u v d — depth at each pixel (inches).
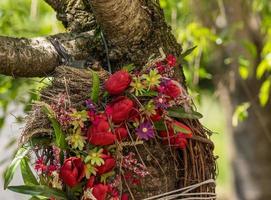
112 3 96.1
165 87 96.7
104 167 95.0
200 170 99.3
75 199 95.9
